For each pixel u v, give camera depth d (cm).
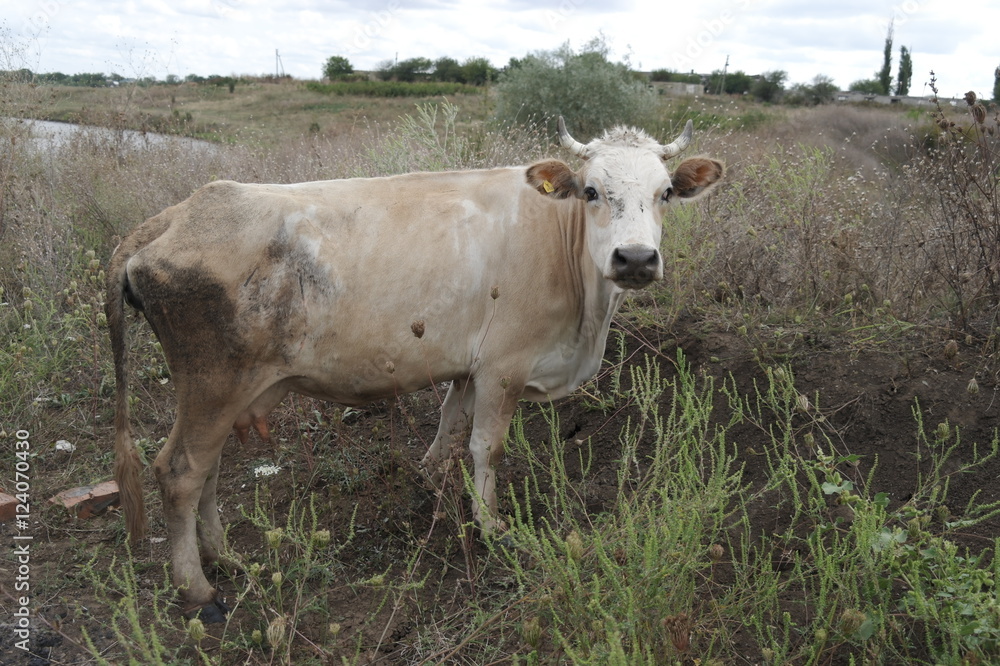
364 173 701
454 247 372
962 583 284
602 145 379
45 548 398
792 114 1590
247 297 345
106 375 533
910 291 501
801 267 522
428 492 432
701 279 549
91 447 484
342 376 370
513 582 360
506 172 396
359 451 457
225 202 354
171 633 342
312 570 362
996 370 425
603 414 486
